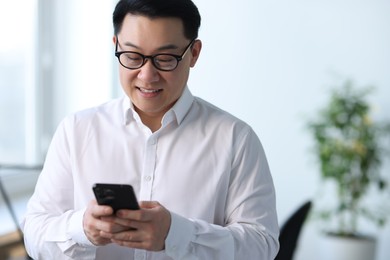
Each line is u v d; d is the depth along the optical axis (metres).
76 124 1.77
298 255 4.89
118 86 4.88
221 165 1.70
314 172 4.78
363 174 4.43
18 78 4.48
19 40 4.46
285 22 4.77
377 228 4.68
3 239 3.12
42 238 1.64
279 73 4.80
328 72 4.70
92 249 1.61
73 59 4.76
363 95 4.50
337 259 4.39
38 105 4.65
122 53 1.54
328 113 4.48
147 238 1.40
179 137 1.73
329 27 4.68
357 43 4.63
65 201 1.75
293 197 4.85
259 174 1.72
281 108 4.82
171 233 1.44
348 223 4.74
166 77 1.54
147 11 1.49
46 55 4.70
